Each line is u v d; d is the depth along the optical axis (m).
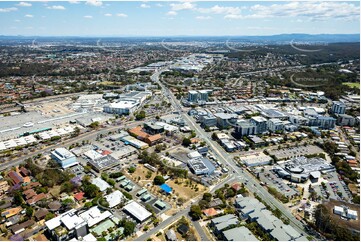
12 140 170.38
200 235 95.19
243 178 134.00
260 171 140.25
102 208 107.44
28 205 108.50
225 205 110.94
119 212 106.69
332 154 159.50
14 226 96.19
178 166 142.38
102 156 149.00
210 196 113.19
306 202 114.75
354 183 130.12
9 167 140.88
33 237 92.75
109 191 118.75
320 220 98.88
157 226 99.12
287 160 152.50
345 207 107.81
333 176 136.75
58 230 91.38
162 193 119.25
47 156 152.75
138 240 92.38
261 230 96.31
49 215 100.44
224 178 134.00
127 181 126.38
